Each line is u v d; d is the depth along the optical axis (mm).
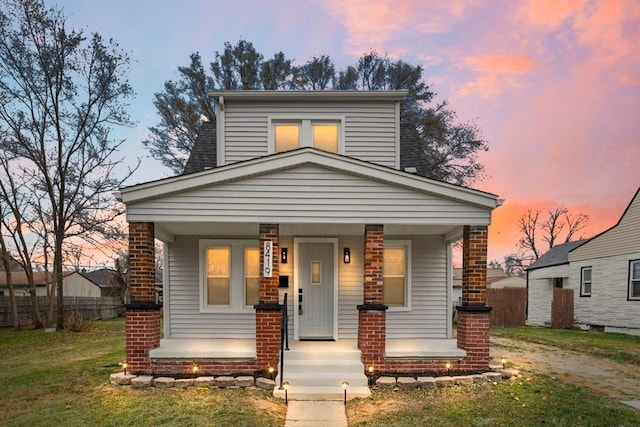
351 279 9539
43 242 18875
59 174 17594
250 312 9484
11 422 5414
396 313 9633
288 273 9500
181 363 7285
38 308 19125
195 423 5316
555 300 18516
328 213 7504
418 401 6250
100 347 12008
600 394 6746
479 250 7668
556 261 20797
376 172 7473
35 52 16547
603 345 12133
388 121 9992
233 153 9828
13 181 17547
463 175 21281
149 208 7359
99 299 23703
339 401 6344
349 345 8555
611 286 16641
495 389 6793
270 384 6777
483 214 7562
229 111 9906
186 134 21000
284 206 7473
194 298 9469
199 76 20828
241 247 9602
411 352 7449
